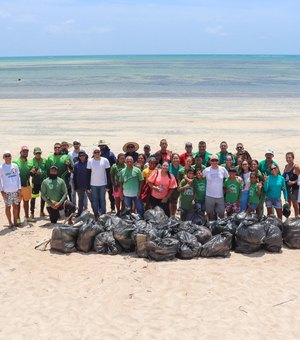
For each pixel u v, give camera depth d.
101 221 9.64
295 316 6.77
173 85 53.09
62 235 9.14
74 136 22.31
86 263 8.59
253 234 8.95
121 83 56.44
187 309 6.93
